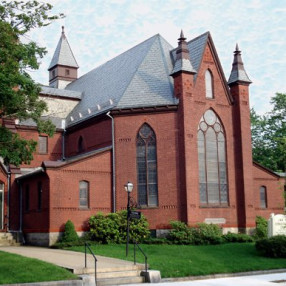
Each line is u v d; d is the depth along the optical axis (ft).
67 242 99.50
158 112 111.75
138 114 113.39
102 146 120.06
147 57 126.11
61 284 58.34
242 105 118.52
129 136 113.29
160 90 115.03
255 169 128.36
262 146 200.54
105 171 112.37
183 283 63.05
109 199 111.75
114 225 102.73
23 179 118.62
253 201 116.06
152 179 110.52
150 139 112.16
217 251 89.15
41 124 86.63
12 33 79.66
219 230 105.19
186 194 104.99
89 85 156.35
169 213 106.93
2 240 111.24
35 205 111.65
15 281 57.06
